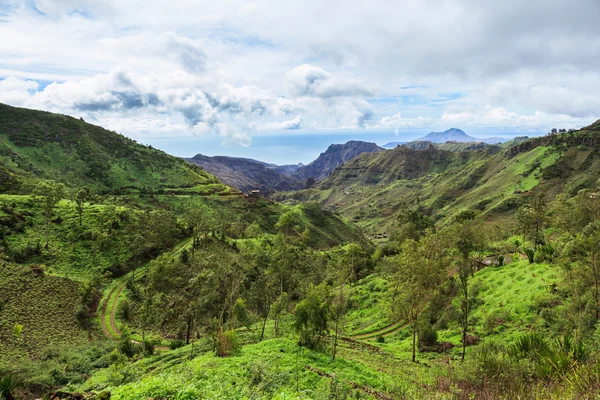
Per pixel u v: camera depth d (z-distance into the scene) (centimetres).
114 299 7706
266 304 5669
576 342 2780
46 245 8669
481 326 4828
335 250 12712
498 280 5834
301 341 4041
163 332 6675
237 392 2134
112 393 1902
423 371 3431
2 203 9412
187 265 8625
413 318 4481
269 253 8250
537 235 7794
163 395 1847
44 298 6862
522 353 2648
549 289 4722
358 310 6975
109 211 11231
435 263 5419
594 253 3991
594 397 1365
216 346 3762
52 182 13762
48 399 1912
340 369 3328
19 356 5084
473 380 2112
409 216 11419
